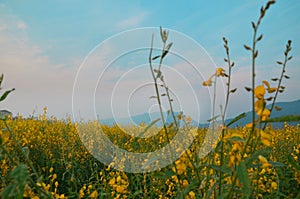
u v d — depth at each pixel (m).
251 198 1.25
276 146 3.08
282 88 1.01
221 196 1.00
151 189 1.99
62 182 2.68
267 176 2.04
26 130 4.27
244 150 0.94
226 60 1.06
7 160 2.14
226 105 1.06
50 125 5.12
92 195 1.66
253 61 0.88
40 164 3.17
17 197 0.80
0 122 4.31
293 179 2.15
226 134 1.05
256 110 0.90
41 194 0.99
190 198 1.27
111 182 1.77
